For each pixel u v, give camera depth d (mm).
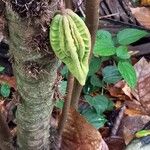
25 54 501
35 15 446
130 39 1038
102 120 961
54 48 448
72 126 794
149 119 977
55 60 521
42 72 529
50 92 581
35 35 473
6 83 1017
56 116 902
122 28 1152
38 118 622
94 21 636
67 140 804
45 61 513
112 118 1000
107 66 1042
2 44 1042
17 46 498
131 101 1034
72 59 433
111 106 1008
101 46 999
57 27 436
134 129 961
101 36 1017
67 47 432
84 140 797
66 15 433
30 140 673
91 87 1031
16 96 602
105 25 1147
